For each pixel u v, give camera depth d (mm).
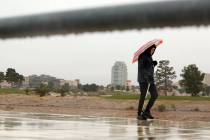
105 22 873
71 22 903
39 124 7254
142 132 6277
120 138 5199
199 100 21141
